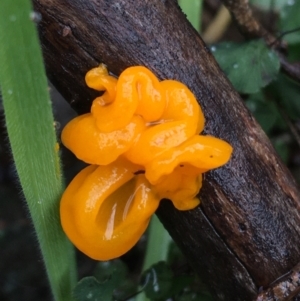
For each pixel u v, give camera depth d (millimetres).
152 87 163
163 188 170
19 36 151
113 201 177
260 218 179
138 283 216
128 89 161
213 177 176
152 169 162
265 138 184
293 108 242
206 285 194
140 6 170
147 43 171
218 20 295
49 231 178
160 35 172
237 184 178
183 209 174
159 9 172
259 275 182
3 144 266
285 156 263
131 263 262
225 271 185
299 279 180
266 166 182
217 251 183
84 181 171
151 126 167
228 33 318
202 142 163
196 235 183
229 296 189
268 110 244
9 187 283
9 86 156
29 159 166
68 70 173
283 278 181
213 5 311
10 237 277
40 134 164
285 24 243
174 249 234
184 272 213
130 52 171
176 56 174
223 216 179
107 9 168
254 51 219
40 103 159
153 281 208
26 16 149
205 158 162
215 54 219
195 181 171
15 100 158
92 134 163
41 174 170
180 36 175
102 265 224
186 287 214
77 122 166
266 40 229
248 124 181
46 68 174
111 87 164
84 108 179
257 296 182
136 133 164
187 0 224
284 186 184
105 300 193
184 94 166
